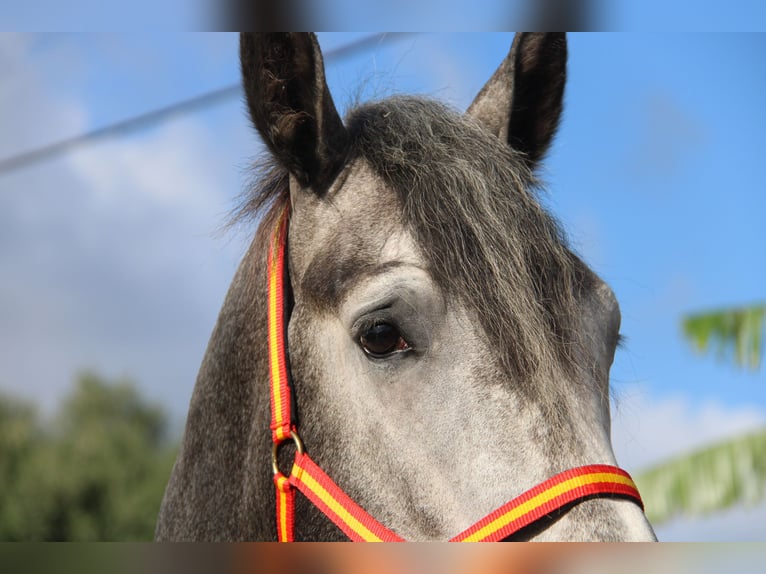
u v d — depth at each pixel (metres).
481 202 2.14
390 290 2.08
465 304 2.05
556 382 1.97
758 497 6.77
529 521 1.85
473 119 2.48
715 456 6.96
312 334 2.24
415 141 2.33
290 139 2.34
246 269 2.61
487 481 1.92
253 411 2.42
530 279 2.07
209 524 2.51
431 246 2.10
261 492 2.32
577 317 2.12
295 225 2.37
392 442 2.05
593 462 1.91
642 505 1.97
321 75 2.31
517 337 2.00
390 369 2.09
